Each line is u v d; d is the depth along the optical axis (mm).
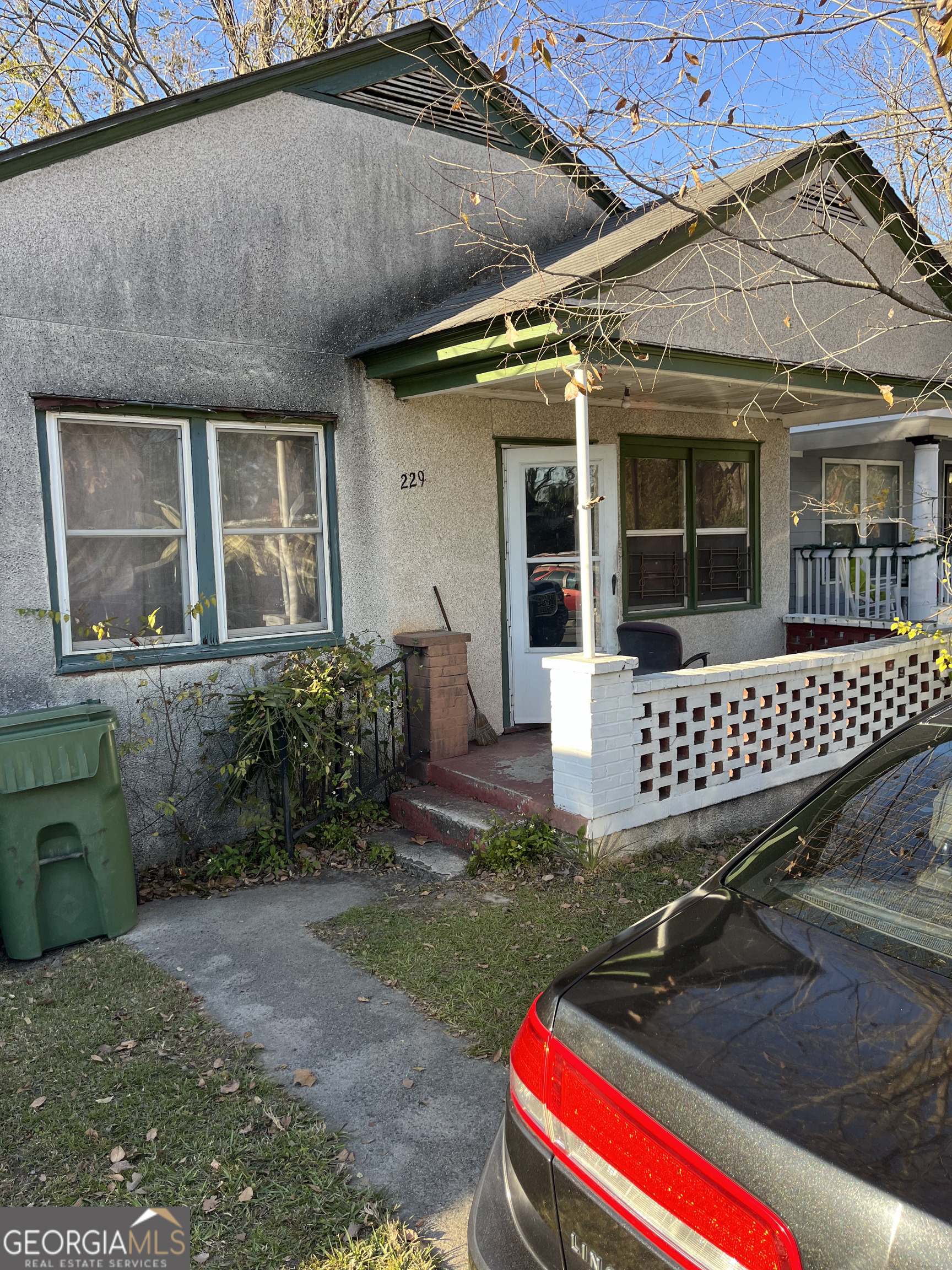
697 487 9000
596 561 8016
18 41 13898
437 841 6160
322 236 6551
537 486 7770
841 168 6477
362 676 6281
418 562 7090
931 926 2082
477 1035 3773
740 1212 1466
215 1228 2727
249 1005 4074
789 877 2369
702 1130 1571
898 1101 1546
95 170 5523
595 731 5406
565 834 5578
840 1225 1376
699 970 1989
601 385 5055
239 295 6172
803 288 6719
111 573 5848
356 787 6570
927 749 2676
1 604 5320
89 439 5711
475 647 7461
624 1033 1799
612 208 6297
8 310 5262
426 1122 3219
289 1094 3391
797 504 12078
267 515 6504
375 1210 2768
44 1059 3650
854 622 9289
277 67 6137
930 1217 1327
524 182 7691
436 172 7156
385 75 6789
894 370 7539
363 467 6828
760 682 6277
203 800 6098
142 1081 3490
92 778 4719
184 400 5953
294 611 6672
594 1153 1729
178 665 5961
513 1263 1871
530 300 5191
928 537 8195
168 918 5133
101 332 5598
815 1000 1835
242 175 6137
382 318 6887
